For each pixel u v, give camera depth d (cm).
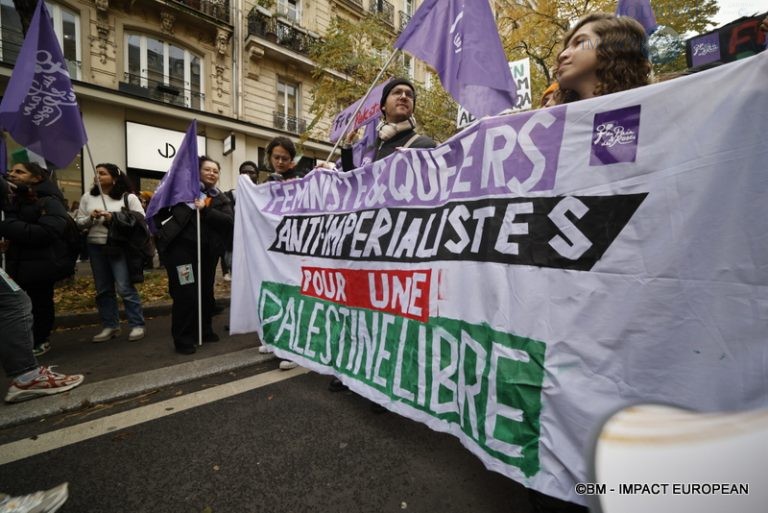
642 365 106
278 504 143
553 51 927
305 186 260
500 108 198
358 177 219
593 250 117
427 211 178
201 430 194
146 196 888
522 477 123
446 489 151
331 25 900
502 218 142
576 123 126
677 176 104
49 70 275
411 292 179
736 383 92
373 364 194
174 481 155
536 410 123
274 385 251
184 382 254
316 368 229
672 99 107
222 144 1245
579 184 123
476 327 146
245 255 306
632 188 112
